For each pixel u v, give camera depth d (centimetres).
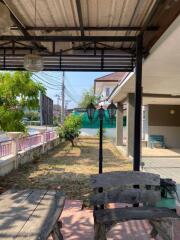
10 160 926
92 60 725
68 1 425
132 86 1060
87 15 476
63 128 1873
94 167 1056
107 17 484
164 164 1133
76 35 584
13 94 940
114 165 1109
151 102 1786
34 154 1245
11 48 665
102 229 291
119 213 311
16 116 958
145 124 2017
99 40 544
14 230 215
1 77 946
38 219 239
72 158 1305
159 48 536
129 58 712
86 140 2394
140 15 474
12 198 301
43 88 997
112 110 600
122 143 1855
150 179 347
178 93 1311
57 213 257
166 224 302
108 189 338
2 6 403
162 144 1850
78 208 525
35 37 543
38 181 806
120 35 577
